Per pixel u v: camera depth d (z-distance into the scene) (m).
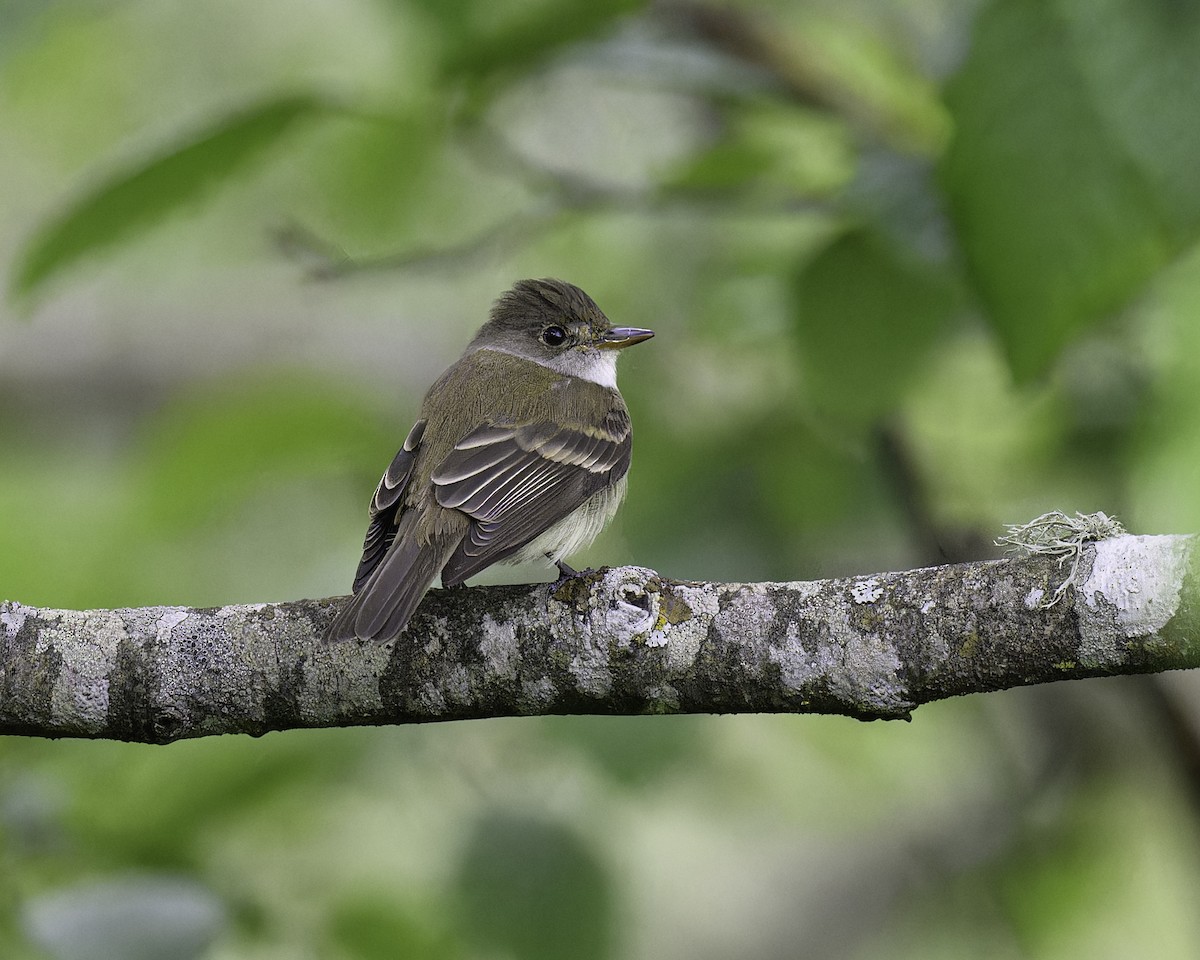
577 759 9.92
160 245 12.98
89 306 15.72
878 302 8.14
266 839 8.95
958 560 10.22
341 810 9.48
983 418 10.77
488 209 10.60
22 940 7.54
